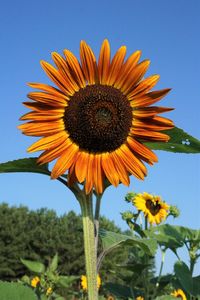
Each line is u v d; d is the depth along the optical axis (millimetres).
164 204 1431
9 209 9406
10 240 9117
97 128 678
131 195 1434
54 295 1190
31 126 661
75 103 691
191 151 696
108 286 1317
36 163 646
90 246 630
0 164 636
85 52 708
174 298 1067
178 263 1214
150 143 704
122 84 709
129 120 694
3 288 617
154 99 697
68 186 646
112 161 682
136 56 711
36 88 675
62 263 9297
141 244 694
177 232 1351
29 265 1187
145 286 1223
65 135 680
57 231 9398
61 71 697
